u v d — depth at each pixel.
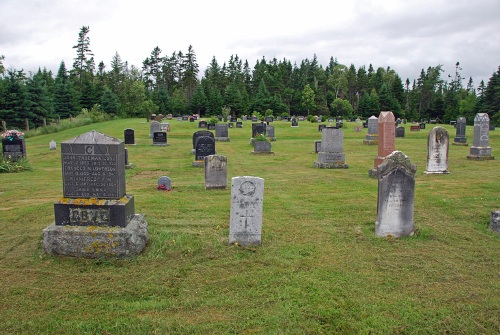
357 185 15.39
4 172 19.02
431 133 17.55
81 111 78.69
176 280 6.88
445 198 12.94
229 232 8.70
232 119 64.06
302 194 13.78
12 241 8.63
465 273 7.24
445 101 87.31
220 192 14.02
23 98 51.62
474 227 9.92
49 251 7.72
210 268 7.34
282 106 85.44
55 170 19.86
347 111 87.94
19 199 12.99
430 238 9.12
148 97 89.38
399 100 92.44
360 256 7.99
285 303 6.12
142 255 7.80
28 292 6.40
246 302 6.16
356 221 10.44
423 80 105.62
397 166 8.98
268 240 8.88
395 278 7.02
